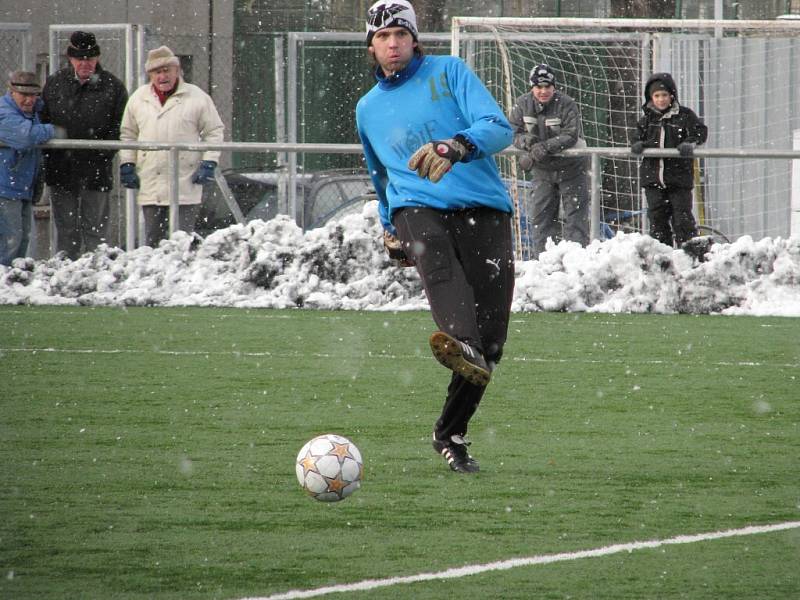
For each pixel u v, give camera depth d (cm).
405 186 1856
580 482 1808
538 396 2588
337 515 1603
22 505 1648
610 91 6706
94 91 4675
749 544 1459
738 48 6412
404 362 3055
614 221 5409
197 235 4597
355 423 2277
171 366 2975
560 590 1277
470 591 1270
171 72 4666
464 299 1777
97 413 2366
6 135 4503
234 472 1861
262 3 7575
